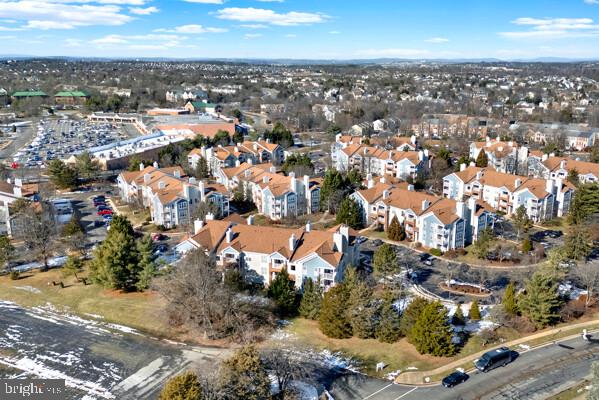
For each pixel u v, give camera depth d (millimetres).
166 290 80875
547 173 158500
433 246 113062
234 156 182500
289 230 94938
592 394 53594
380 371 69250
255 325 80438
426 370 69312
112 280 89875
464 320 81062
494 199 139125
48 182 170625
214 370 59281
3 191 132750
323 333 78562
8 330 80625
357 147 185625
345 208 125688
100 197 158375
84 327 81625
